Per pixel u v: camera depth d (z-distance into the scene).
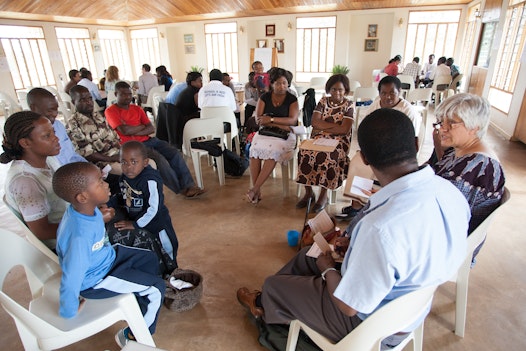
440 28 8.51
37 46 8.68
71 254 1.11
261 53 6.69
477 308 1.67
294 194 3.00
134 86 7.19
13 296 1.83
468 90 7.24
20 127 1.30
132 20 10.42
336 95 2.62
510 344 1.47
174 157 2.89
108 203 1.84
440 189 0.86
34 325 1.09
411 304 0.91
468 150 1.36
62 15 8.59
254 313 1.51
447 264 0.87
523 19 4.68
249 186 3.22
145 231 1.68
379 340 0.96
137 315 1.30
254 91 4.55
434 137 1.70
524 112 4.26
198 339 1.53
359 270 0.84
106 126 2.55
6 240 1.20
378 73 7.78
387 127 0.86
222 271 2.00
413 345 1.27
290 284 1.20
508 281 1.86
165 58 11.29
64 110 5.38
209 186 3.25
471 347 1.46
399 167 0.88
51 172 1.45
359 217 1.17
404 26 8.57
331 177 2.51
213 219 2.61
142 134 2.79
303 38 9.62
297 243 2.22
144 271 1.44
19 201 1.30
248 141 3.48
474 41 7.00
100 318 1.18
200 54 11.02
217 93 3.57
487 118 1.29
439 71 6.81
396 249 0.79
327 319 1.09
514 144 4.36
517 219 2.49
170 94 4.18
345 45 9.16
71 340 1.15
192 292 1.65
